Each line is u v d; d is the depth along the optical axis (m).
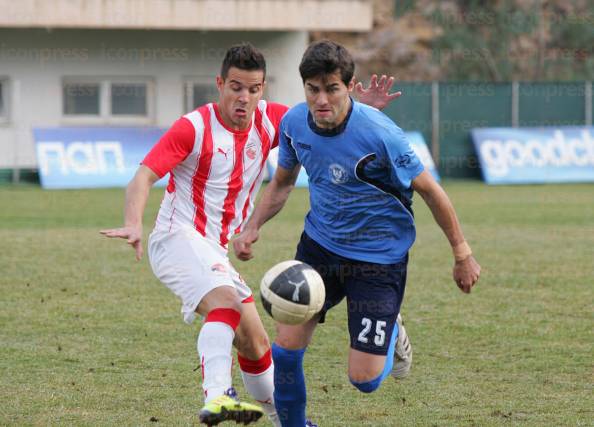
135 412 15.81
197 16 65.62
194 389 17.20
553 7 99.38
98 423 15.20
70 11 63.44
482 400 16.61
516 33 95.31
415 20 104.38
